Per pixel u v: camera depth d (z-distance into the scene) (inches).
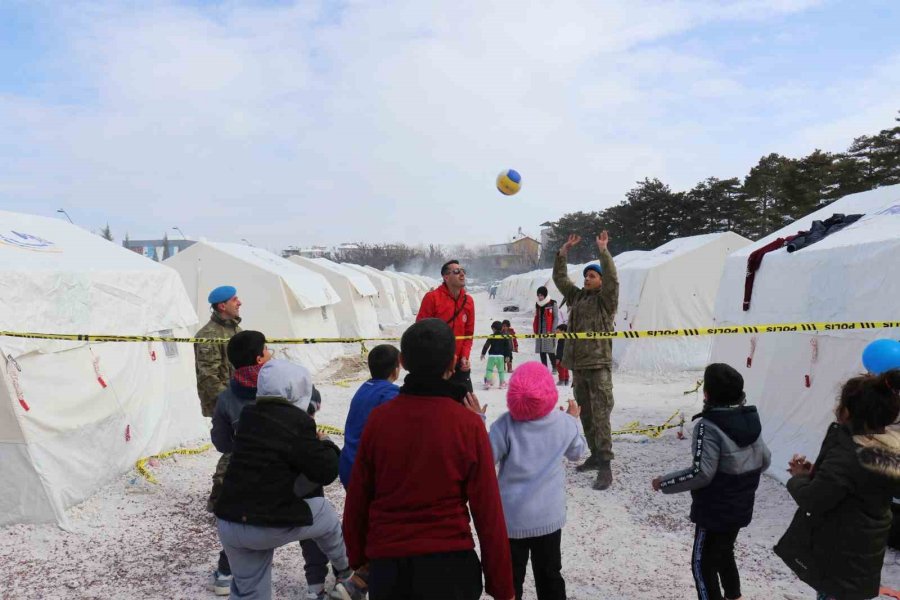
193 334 334.0
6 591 167.3
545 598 131.4
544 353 524.4
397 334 1010.1
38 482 209.2
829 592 114.3
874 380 113.0
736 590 140.6
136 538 203.0
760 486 239.9
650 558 182.9
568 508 226.2
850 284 231.6
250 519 122.0
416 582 90.7
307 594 163.8
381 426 97.0
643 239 2085.4
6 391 205.0
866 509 110.4
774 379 275.3
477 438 96.3
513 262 4626.0
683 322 556.1
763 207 1843.0
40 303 227.8
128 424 263.4
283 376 130.6
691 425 343.6
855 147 1684.3
